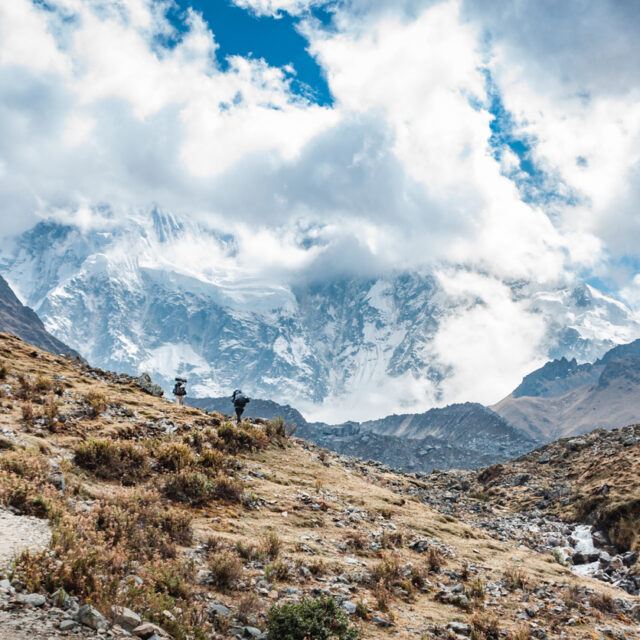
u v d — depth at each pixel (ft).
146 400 90.53
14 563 26.94
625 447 151.33
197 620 29.84
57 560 28.76
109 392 87.30
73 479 47.11
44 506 37.86
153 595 29.17
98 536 35.22
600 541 100.53
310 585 41.91
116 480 53.78
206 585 36.42
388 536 61.11
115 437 64.75
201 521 50.60
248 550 44.32
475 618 41.57
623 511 102.94
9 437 52.19
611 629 44.47
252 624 32.37
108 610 25.11
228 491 59.26
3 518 34.58
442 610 43.98
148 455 61.16
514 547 74.08
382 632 36.45
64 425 62.18
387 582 46.55
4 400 65.57
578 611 48.70
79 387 84.74
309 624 30.12
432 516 76.89
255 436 87.20
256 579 39.73
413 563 55.01
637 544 93.50
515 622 43.57
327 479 81.82
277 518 58.34
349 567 48.60
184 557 39.55
